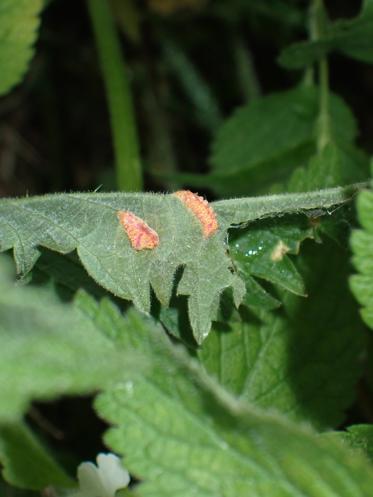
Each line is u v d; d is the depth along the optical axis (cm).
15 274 19
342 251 22
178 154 37
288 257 20
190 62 36
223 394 14
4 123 36
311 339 21
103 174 36
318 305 21
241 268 20
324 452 14
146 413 15
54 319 13
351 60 37
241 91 36
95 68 37
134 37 35
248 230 20
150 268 19
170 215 19
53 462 18
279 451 14
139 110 36
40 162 36
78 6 36
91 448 28
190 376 14
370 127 37
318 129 28
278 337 21
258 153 30
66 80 37
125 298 18
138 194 19
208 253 19
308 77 30
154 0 35
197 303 19
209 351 20
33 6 25
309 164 23
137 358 13
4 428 17
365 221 16
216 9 36
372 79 37
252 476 14
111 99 29
